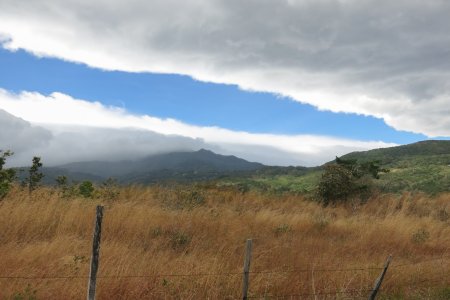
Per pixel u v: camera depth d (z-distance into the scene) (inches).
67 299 254.1
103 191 599.5
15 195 474.9
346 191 829.2
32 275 270.8
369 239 515.5
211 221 497.4
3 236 366.9
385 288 344.2
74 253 324.8
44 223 406.0
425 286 362.0
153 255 347.3
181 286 288.0
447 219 764.0
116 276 279.7
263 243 438.6
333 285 330.0
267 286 305.9
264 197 804.0
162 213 500.7
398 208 825.5
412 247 511.5
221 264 331.0
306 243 461.4
